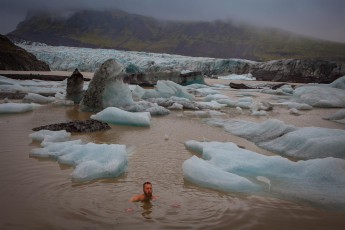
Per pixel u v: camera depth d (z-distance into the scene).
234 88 37.03
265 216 5.09
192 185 6.36
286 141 9.73
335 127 13.67
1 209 4.97
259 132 11.27
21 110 14.93
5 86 24.52
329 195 5.97
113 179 6.55
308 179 6.71
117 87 16.89
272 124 11.28
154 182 6.47
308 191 6.14
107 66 16.70
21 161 7.43
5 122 12.27
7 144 8.91
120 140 10.11
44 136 9.43
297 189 6.25
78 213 4.90
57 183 6.16
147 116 13.20
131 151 8.84
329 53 154.00
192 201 5.56
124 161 7.26
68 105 18.55
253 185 6.25
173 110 18.39
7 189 5.78
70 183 6.18
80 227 4.46
